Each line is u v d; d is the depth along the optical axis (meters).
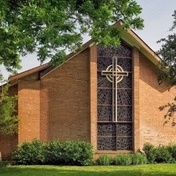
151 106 29.77
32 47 16.27
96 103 28.42
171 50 17.98
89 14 17.25
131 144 28.92
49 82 28.66
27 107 28.25
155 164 27.19
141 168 24.47
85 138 28.22
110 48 29.06
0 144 27.94
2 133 27.09
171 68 18.03
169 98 30.27
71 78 28.59
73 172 22.30
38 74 28.59
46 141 28.19
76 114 28.41
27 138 28.02
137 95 29.06
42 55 16.77
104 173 21.89
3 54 16.69
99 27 17.64
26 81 28.38
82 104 28.45
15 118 26.88
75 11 17.27
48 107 28.52
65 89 28.59
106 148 28.50
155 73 29.97
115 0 18.00
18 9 15.62
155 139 29.61
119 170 23.44
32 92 28.41
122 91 29.09
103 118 28.64
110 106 28.86
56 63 17.95
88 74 28.61
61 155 26.72
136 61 29.25
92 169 24.03
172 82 18.34
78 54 28.72
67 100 28.50
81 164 26.72
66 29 16.19
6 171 22.69
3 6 14.49
